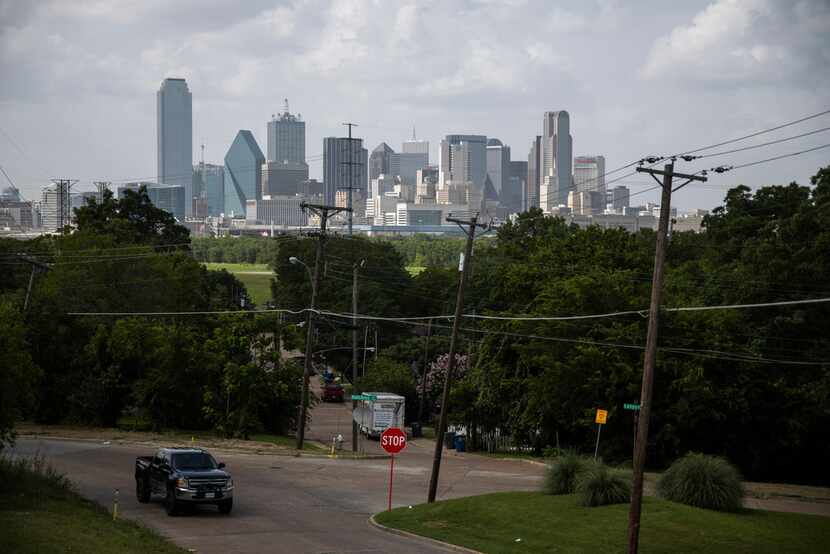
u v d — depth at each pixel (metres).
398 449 34.47
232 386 59.25
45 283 73.12
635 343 52.50
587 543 26.16
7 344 31.52
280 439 60.50
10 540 21.73
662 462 52.12
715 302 61.62
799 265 55.91
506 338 61.03
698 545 25.19
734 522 27.33
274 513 33.38
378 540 28.70
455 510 31.55
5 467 31.67
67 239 82.94
